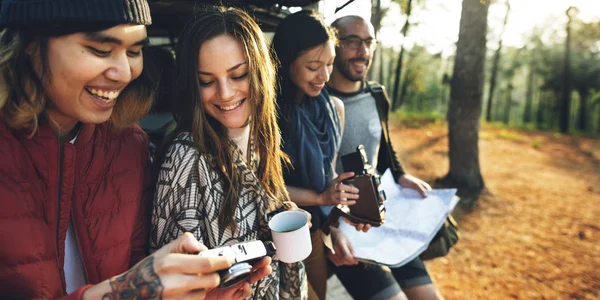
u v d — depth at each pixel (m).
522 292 4.30
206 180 1.08
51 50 0.77
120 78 0.84
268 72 1.19
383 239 1.94
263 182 1.26
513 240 5.77
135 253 1.15
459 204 7.37
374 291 1.92
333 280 3.39
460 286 4.44
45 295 0.86
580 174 11.18
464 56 7.68
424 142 15.91
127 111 1.03
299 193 1.70
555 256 5.21
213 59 1.07
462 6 7.55
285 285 1.36
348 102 2.21
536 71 36.50
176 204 1.07
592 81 31.03
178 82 1.12
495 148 16.09
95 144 0.98
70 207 0.94
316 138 1.71
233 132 1.25
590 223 6.50
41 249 0.86
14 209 0.82
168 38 3.79
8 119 0.80
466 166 8.23
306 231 1.12
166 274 0.74
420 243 1.89
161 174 1.08
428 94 35.16
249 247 0.92
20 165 0.84
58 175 0.89
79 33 0.76
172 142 1.11
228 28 1.08
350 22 2.11
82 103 0.84
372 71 13.77
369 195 1.65
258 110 1.19
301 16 1.66
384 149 2.37
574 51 33.31
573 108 35.62
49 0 0.73
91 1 0.75
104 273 1.02
